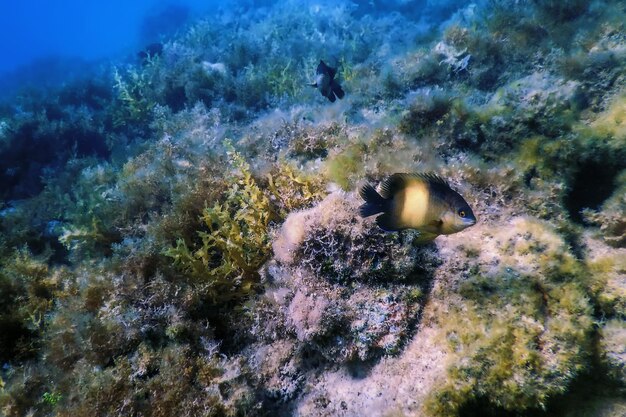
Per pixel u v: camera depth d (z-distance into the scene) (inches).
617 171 147.4
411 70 263.3
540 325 103.1
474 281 116.7
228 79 355.3
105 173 278.8
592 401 100.7
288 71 347.3
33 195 331.9
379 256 125.7
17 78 976.3
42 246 239.6
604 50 201.0
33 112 393.4
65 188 310.8
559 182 148.4
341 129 210.8
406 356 116.5
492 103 187.8
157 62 434.3
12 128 356.8
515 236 123.3
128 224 197.0
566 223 138.0
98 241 193.0
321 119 234.2
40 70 985.5
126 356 129.5
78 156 371.2
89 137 378.3
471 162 157.5
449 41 274.2
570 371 96.6
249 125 280.4
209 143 248.2
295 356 134.5
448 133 179.8
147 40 943.7
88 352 130.9
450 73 259.0
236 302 149.1
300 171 174.2
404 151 168.7
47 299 173.5
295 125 226.4
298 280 130.0
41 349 149.1
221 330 145.6
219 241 144.6
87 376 122.0
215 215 147.4
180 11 1087.0
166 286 142.7
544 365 97.5
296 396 128.5
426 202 79.7
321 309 121.8
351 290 126.9
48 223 257.1
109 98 455.2
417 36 360.5
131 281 146.8
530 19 267.9
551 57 225.6
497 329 103.9
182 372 123.7
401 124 191.5
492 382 98.6
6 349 156.6
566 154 151.1
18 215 259.9
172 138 278.2
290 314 128.0
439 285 122.2
